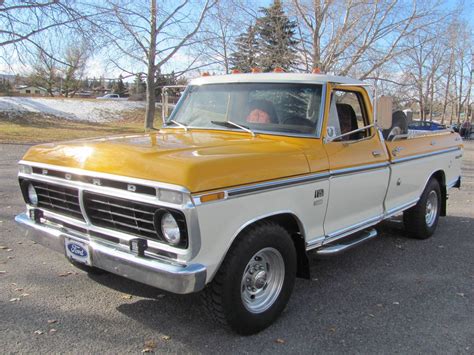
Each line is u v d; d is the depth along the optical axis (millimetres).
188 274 3088
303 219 3990
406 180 5633
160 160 3229
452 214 8320
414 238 6551
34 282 4543
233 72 5477
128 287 4504
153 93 24828
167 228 3176
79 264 4680
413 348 3598
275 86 4629
